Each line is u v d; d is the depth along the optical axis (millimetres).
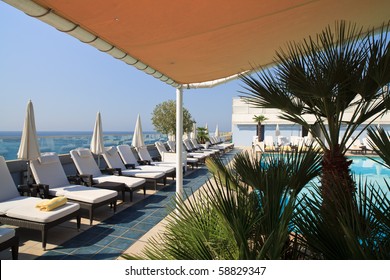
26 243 4113
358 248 1451
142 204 6395
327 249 1697
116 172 7930
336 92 2271
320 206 1930
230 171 2570
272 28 3365
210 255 1556
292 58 2324
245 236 1531
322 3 2785
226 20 2871
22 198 4820
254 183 2303
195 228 1682
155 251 1812
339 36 2238
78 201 5102
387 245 1581
